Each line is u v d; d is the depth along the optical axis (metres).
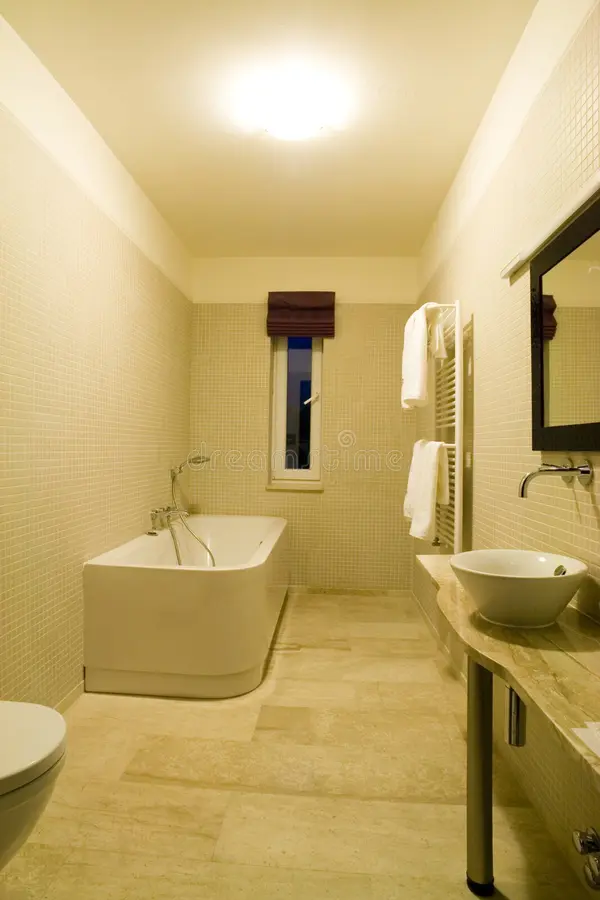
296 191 2.87
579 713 0.79
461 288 2.53
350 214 3.13
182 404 3.67
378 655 2.69
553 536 1.47
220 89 2.04
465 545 2.41
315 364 3.92
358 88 2.03
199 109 2.17
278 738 1.91
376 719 2.05
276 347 3.95
